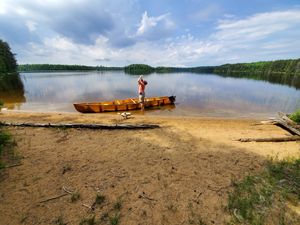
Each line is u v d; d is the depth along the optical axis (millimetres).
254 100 16859
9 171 4074
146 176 4059
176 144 6008
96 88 26156
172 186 3715
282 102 16016
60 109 12906
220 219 2869
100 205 3141
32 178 3850
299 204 3146
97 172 4172
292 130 7520
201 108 13648
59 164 4469
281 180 3809
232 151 5496
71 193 3420
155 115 11312
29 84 31469
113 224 2736
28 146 5461
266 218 2857
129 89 25188
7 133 6156
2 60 55406
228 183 3811
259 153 5359
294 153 5363
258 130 8031
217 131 7723
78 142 5926
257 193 3434
